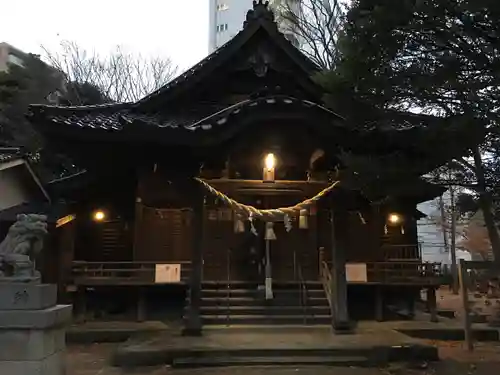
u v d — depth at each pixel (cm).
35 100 2548
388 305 1571
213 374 912
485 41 616
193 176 1285
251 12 1542
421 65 675
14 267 676
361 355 1012
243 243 1628
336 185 1220
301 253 1631
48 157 2319
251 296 1421
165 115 1572
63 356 745
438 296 2980
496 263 786
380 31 660
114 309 1545
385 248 1709
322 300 1390
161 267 1443
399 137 822
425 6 602
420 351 1037
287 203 1591
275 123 1229
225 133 1216
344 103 768
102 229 1694
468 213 905
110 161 1455
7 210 1529
